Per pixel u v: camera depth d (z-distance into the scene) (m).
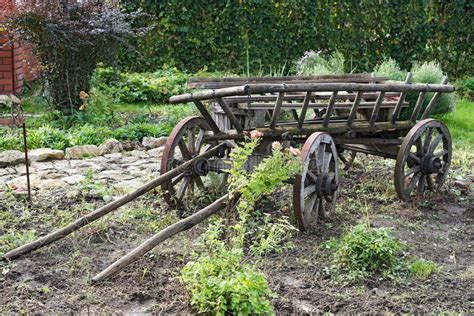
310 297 4.61
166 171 6.16
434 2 14.04
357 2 13.61
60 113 9.79
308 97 6.01
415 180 6.80
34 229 5.75
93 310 4.37
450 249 5.60
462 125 10.21
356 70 13.85
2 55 11.17
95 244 5.50
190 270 4.43
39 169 7.73
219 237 5.45
